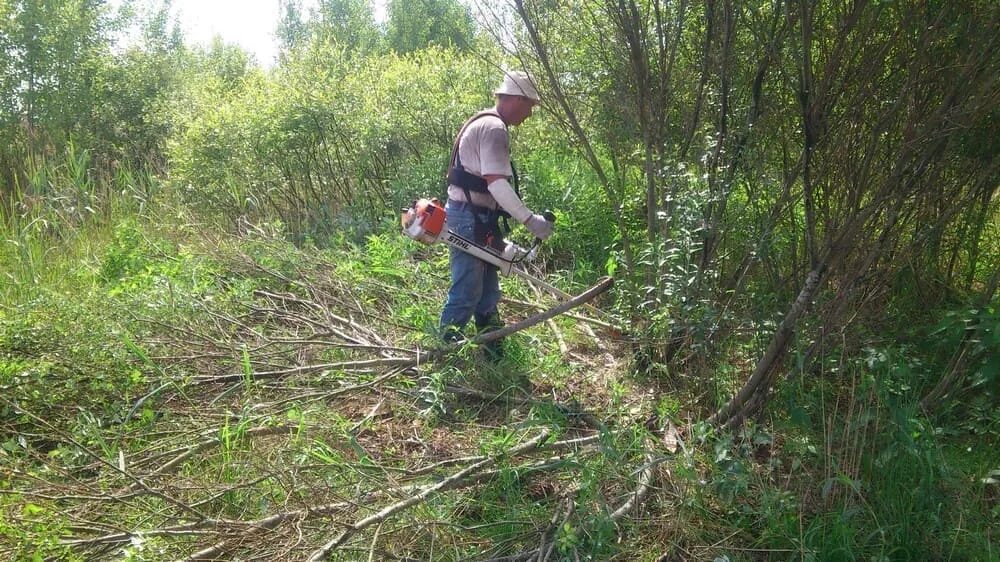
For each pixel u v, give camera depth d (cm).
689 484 281
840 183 295
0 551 236
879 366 306
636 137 387
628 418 342
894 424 286
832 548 257
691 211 328
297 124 685
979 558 251
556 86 373
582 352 427
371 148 702
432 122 721
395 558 250
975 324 327
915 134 270
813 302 296
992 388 325
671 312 339
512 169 379
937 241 363
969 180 340
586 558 250
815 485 287
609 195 390
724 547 264
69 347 357
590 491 268
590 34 383
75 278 541
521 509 276
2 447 292
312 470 293
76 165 732
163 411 339
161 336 397
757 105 319
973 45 258
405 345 410
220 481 287
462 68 744
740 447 300
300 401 350
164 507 267
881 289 345
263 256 530
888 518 267
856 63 281
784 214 325
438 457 318
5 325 372
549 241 561
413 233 365
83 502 272
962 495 275
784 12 296
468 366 385
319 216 686
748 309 338
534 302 491
